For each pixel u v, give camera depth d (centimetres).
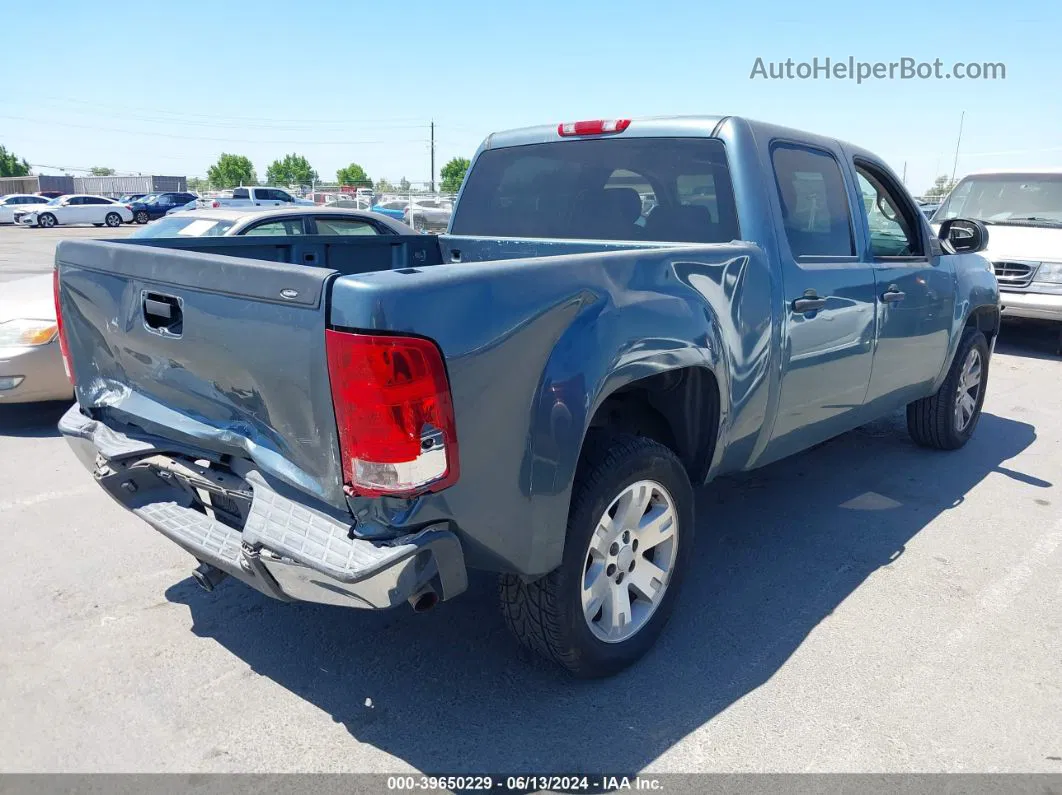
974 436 626
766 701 293
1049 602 367
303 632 337
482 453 237
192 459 287
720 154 366
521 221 450
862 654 324
